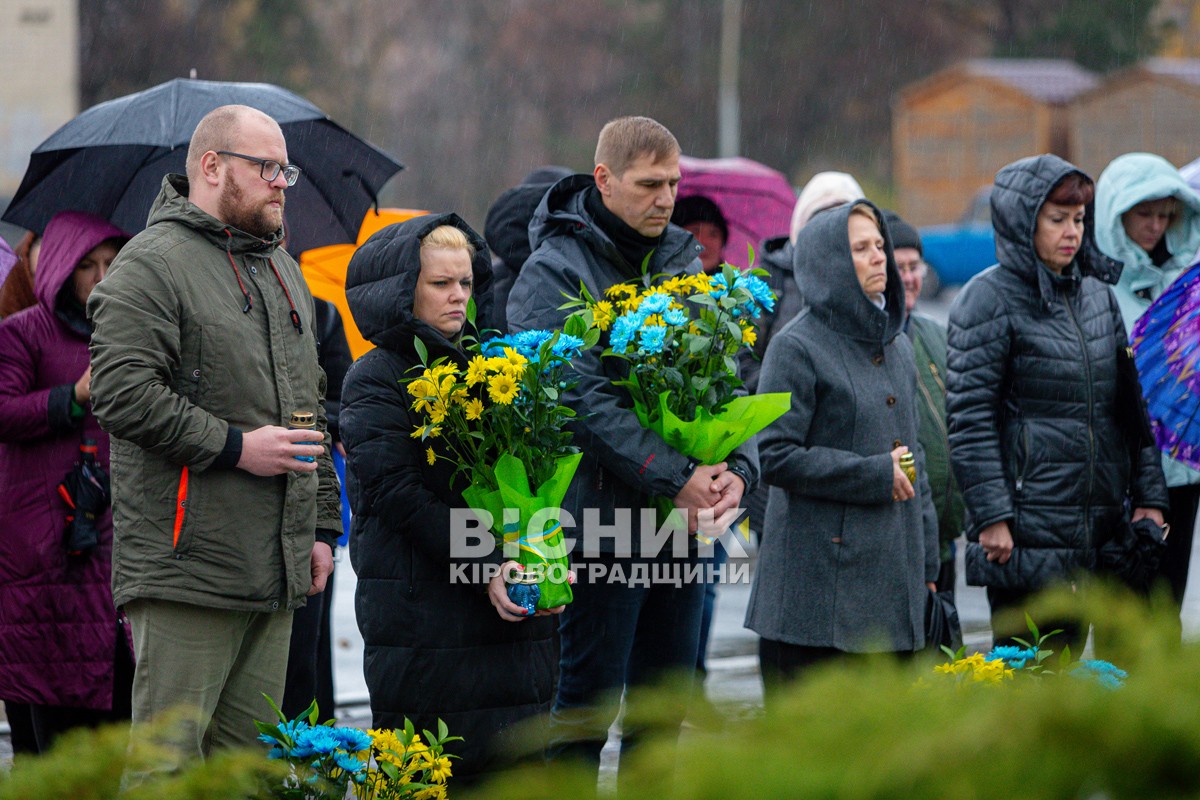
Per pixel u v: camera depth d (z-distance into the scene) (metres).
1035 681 2.63
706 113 103.06
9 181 63.59
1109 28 99.06
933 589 9.95
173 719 3.40
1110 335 10.21
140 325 6.95
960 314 10.17
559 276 8.62
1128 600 2.75
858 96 100.94
